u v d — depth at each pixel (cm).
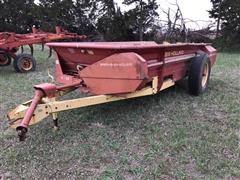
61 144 398
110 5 2373
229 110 524
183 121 475
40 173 340
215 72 855
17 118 375
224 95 609
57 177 333
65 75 521
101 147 392
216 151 381
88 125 456
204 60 594
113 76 432
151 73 482
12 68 962
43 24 2461
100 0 2419
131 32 2233
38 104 384
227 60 1170
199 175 335
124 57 418
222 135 426
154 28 1902
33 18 2686
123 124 460
